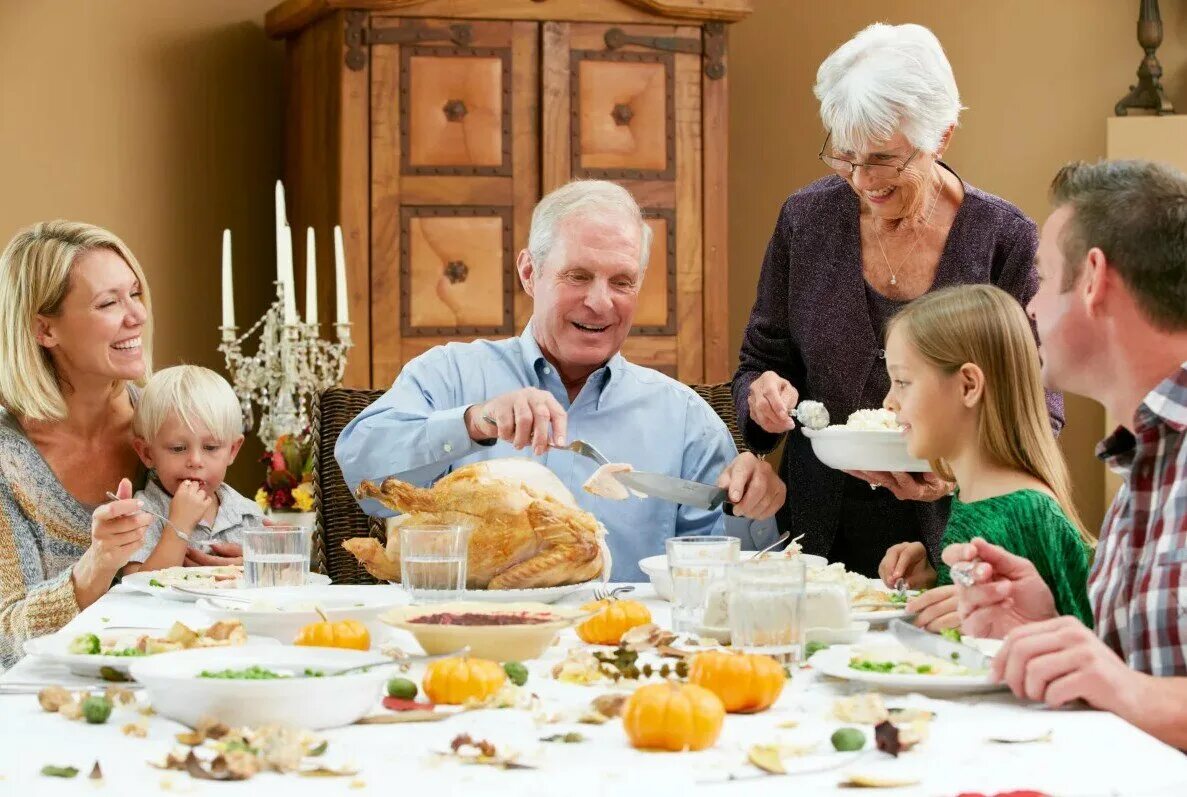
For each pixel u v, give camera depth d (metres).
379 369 4.61
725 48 4.79
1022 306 2.79
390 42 4.59
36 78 4.97
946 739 1.26
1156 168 1.54
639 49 4.72
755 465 2.46
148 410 2.85
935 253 2.81
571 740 1.25
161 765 1.16
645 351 4.73
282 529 2.09
